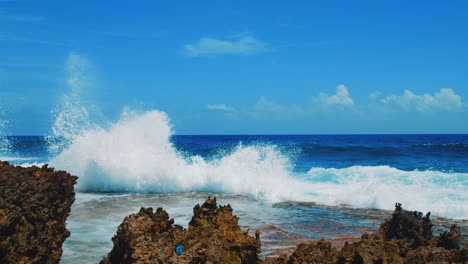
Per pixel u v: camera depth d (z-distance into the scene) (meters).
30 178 5.89
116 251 5.26
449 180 17.28
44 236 5.53
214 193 14.59
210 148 43.41
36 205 5.53
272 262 5.05
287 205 12.45
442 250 4.35
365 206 12.41
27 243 5.23
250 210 11.57
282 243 7.90
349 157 33.06
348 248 4.80
